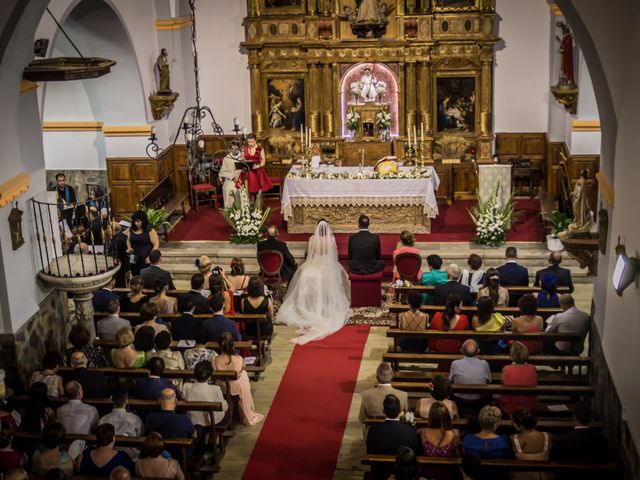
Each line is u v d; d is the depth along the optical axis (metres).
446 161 22.28
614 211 10.91
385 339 15.09
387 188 18.86
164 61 21.30
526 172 21.78
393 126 22.78
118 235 16.02
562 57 19.59
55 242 13.53
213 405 10.79
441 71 22.14
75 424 10.29
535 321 12.41
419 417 10.44
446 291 13.46
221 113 23.05
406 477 8.31
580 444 9.45
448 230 19.53
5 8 11.28
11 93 12.09
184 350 12.30
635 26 9.77
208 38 22.62
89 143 21.58
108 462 9.38
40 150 13.27
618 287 9.41
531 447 9.52
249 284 13.81
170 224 19.53
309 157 20.16
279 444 11.99
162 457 9.41
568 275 14.16
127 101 21.11
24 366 12.54
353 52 22.19
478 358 11.64
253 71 22.42
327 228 16.03
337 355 14.57
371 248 16.14
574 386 11.64
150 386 10.92
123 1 19.94
